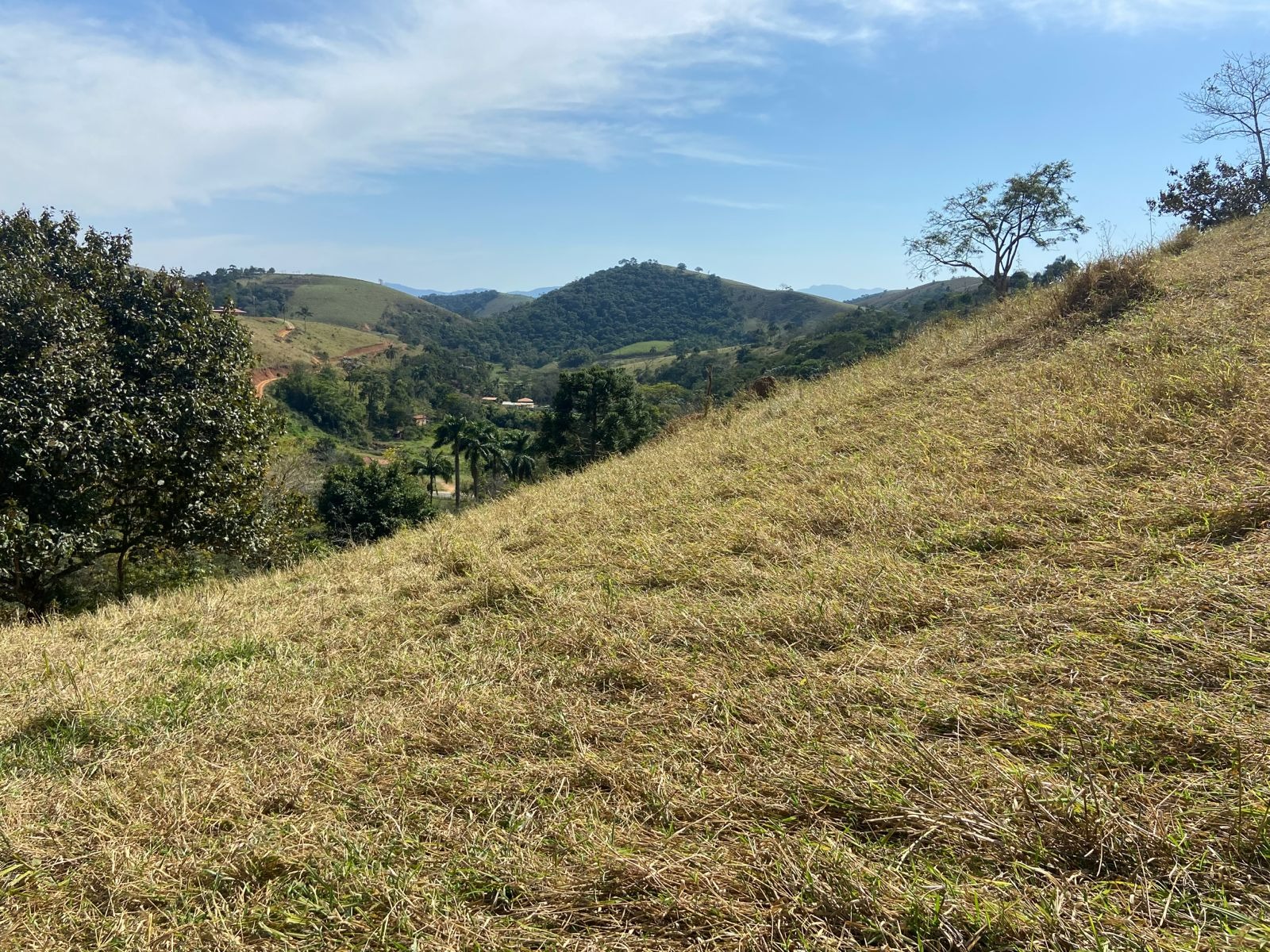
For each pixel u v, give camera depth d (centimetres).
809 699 285
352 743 332
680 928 198
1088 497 384
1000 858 196
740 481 641
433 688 375
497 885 222
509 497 1000
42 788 324
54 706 402
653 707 311
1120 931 168
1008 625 299
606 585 473
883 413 708
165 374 1032
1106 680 252
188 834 277
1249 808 188
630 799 254
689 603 407
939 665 288
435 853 243
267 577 746
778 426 816
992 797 213
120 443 912
